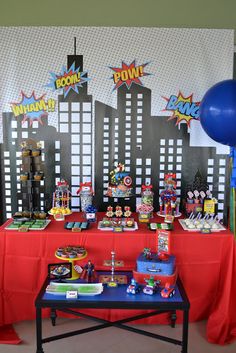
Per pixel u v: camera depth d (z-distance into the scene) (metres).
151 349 2.17
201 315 2.40
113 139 2.68
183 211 2.67
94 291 1.96
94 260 2.28
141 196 2.66
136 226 2.34
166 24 2.66
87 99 2.64
